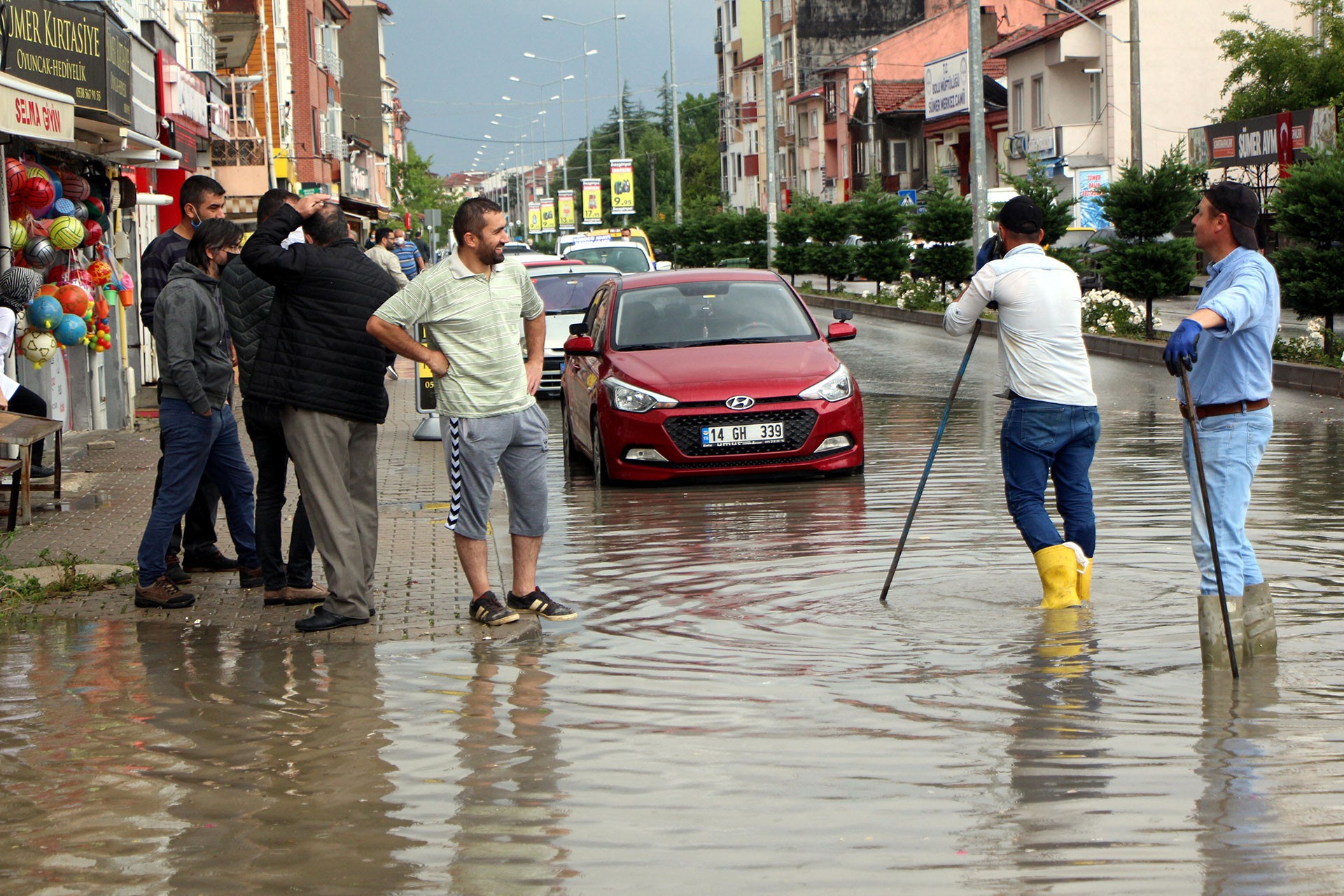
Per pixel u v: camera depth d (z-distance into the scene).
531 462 8.73
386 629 8.48
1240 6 60.78
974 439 17.17
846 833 5.09
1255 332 7.25
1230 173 50.50
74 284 15.65
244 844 5.11
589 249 34.03
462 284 8.48
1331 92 55.28
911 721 6.40
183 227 9.79
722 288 16.20
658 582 9.71
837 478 14.48
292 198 8.70
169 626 8.71
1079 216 58.91
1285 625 7.99
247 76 57.56
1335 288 23.86
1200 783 5.49
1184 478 13.57
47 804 5.55
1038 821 5.15
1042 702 6.63
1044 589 8.69
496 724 6.50
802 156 105.25
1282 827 5.03
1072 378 8.78
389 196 125.44
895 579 9.55
